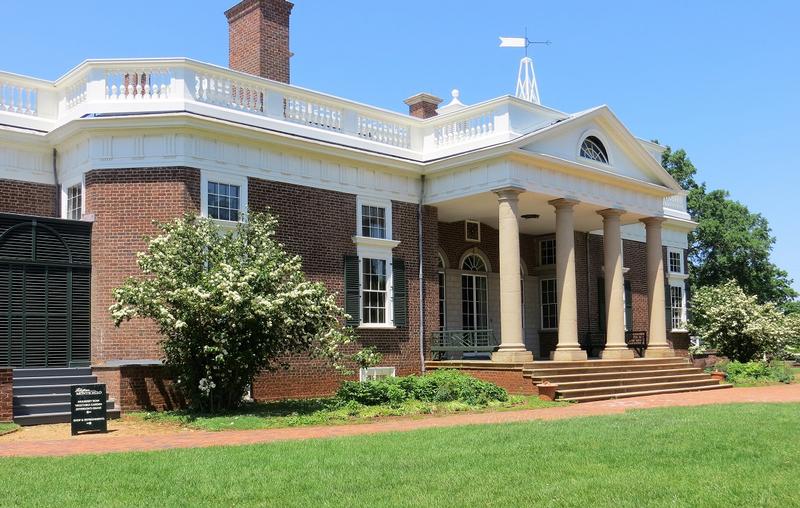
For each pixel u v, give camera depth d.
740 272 59.38
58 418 17.91
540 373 23.83
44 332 20.45
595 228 33.91
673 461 10.86
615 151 29.59
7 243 20.16
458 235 31.41
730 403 20.11
